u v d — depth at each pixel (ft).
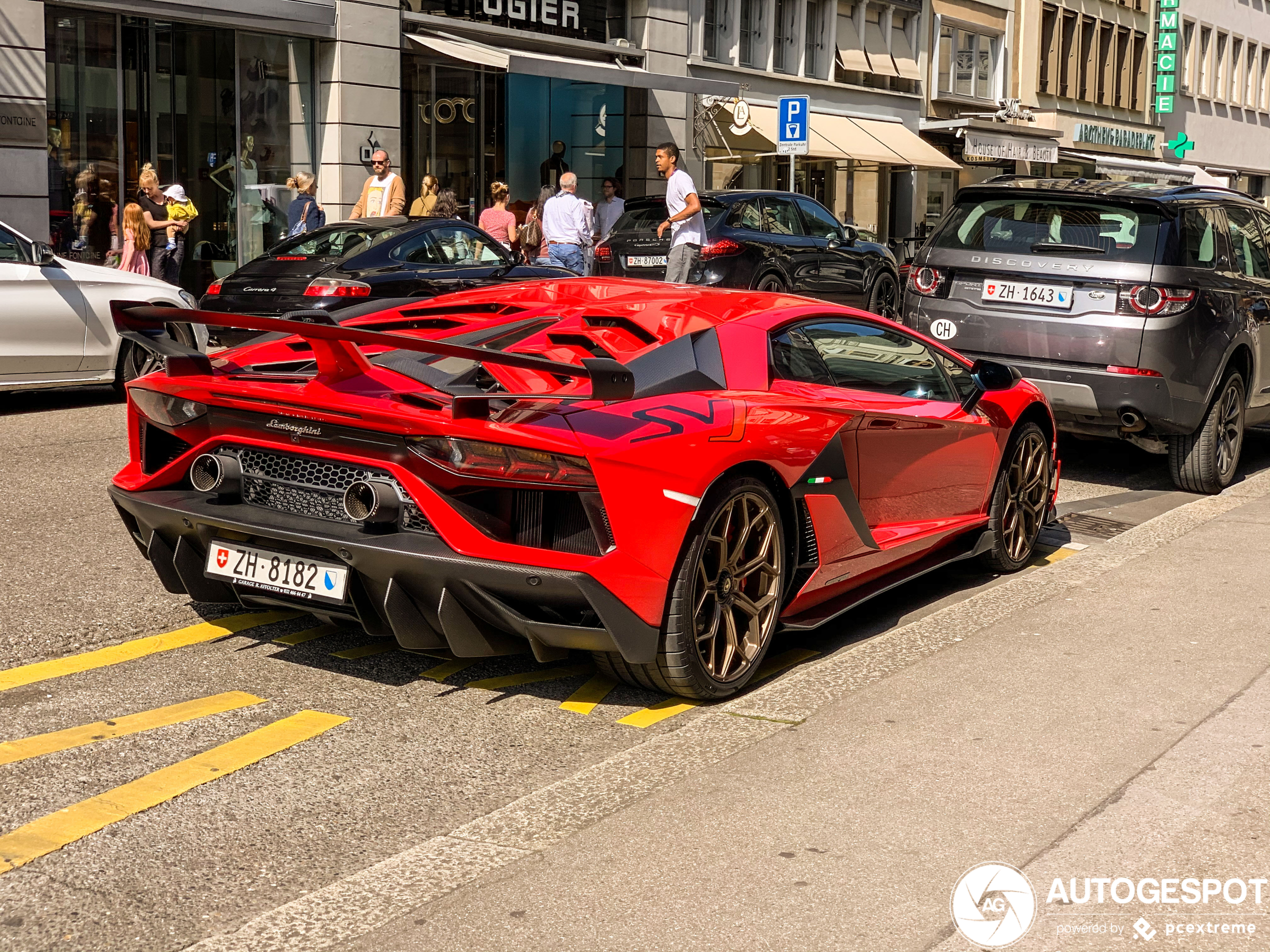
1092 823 11.37
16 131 50.01
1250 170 186.70
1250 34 182.39
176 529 14.83
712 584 14.49
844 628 18.08
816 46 99.45
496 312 17.62
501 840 11.09
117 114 54.29
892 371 18.45
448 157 69.67
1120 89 150.51
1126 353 25.94
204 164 57.93
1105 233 26.68
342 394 13.93
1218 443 27.48
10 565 19.75
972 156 108.27
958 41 118.42
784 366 16.49
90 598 18.26
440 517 13.34
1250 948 9.45
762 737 13.41
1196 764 12.67
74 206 53.11
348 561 13.62
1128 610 18.03
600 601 13.26
